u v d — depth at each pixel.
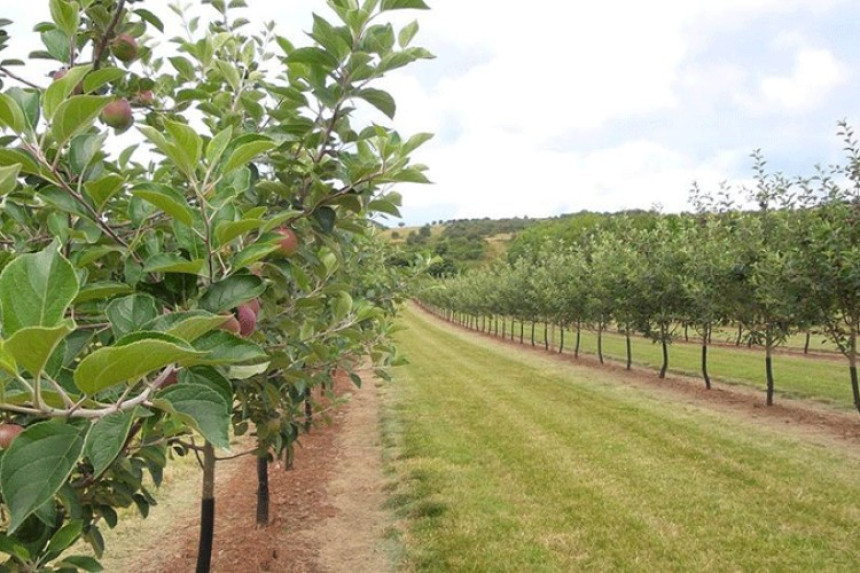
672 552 5.30
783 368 16.52
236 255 1.70
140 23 2.88
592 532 5.74
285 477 7.76
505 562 5.15
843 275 9.02
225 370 1.96
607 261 17.11
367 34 2.52
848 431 9.23
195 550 5.44
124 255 1.82
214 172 1.93
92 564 1.88
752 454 8.15
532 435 9.49
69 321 0.94
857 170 9.15
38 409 0.94
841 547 5.35
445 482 7.29
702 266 11.94
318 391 14.10
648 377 15.38
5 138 2.07
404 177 2.55
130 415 1.14
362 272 8.15
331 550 5.52
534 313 24.86
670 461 7.95
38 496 1.02
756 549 5.33
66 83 1.40
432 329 38.34
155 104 3.05
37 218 2.20
